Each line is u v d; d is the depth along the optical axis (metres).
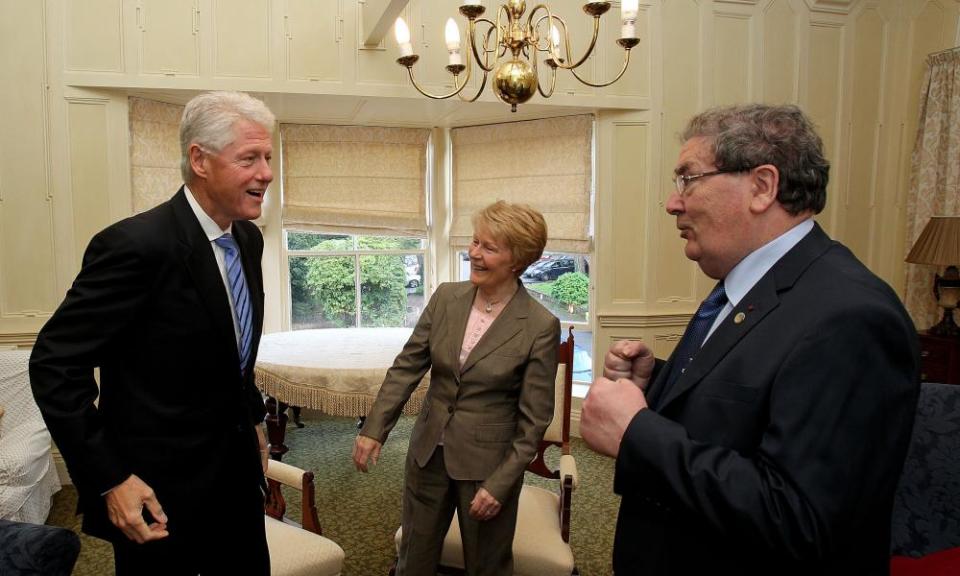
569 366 2.19
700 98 4.00
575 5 3.82
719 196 0.94
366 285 4.61
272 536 1.82
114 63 3.36
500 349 1.59
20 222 3.33
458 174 4.55
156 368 1.27
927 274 4.09
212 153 1.27
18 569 1.17
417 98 3.71
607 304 4.05
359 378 2.64
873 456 0.76
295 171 4.36
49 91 3.32
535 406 1.58
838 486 0.74
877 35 4.22
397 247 4.65
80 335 1.18
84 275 1.20
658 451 0.84
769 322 0.87
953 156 3.83
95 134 3.42
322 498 3.14
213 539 1.42
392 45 3.67
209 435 1.34
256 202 1.35
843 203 4.24
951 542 1.44
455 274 4.65
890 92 4.29
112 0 3.34
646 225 4.02
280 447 3.11
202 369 1.31
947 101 3.90
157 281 1.24
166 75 3.41
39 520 2.63
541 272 4.50
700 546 0.91
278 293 4.41
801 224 0.93
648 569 0.96
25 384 2.83
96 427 1.19
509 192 4.35
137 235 1.21
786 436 0.77
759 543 0.76
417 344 1.76
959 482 1.45
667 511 0.95
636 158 3.99
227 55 3.48
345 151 4.42
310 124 4.36
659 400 1.03
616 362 1.18
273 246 4.38
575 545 2.69
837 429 0.75
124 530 1.21
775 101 4.09
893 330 0.77
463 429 1.59
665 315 4.06
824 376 0.77
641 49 3.92
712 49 3.99
